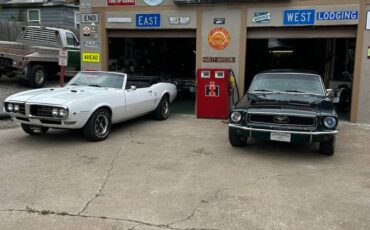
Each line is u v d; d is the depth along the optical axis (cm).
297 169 591
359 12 921
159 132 843
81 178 533
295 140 620
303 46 1600
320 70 1537
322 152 666
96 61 1186
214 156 655
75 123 680
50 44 1580
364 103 953
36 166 583
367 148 727
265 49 1636
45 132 774
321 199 471
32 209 429
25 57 1401
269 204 452
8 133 803
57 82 1653
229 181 529
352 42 1297
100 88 812
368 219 418
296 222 407
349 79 1230
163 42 1609
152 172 564
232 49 1041
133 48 1493
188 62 1612
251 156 658
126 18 1128
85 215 416
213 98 1008
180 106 1233
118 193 480
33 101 679
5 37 1881
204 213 425
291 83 770
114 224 396
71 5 2348
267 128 630
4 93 1266
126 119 842
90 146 706
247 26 1020
